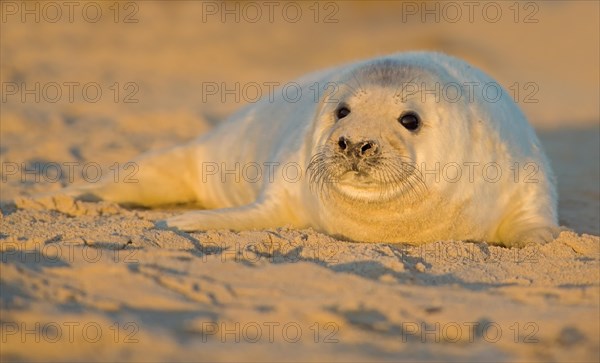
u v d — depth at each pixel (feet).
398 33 262.88
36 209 88.53
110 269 64.90
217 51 235.20
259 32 255.70
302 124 89.61
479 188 81.00
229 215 84.07
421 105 77.25
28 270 63.93
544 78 232.32
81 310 57.98
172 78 202.80
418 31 264.93
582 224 94.32
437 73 80.53
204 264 67.67
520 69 243.40
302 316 59.16
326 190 79.25
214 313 59.16
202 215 83.66
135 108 158.51
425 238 80.64
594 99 198.90
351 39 255.50
